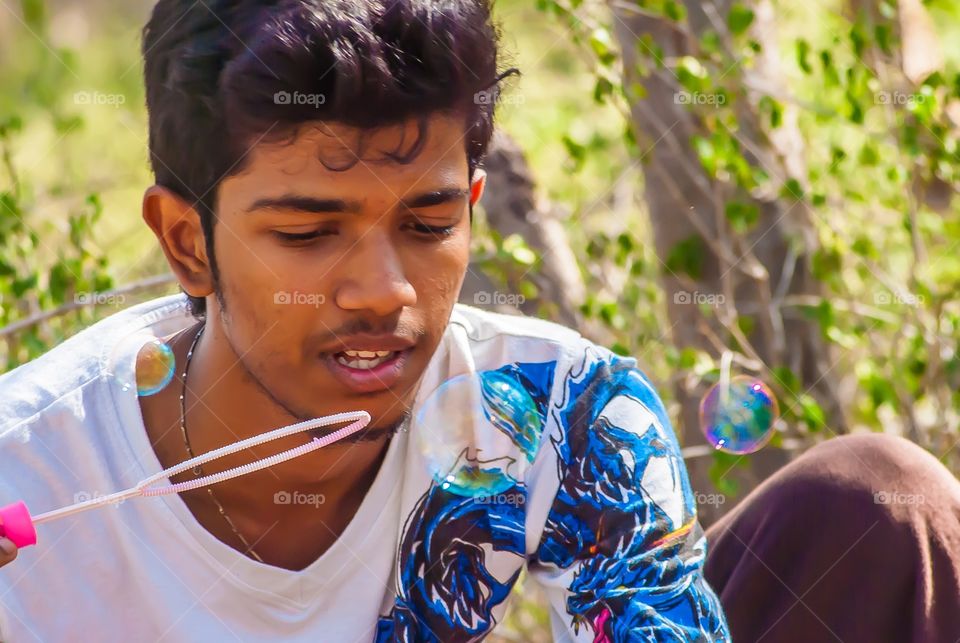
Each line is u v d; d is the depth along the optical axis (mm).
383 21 1708
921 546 2199
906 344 4219
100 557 1921
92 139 6242
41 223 4934
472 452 2035
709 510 4086
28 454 1916
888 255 4500
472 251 4016
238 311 1809
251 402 1910
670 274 4160
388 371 1798
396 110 1703
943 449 3947
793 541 2275
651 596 1930
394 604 2008
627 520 1977
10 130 4273
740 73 3934
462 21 1760
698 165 3986
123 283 4465
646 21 3992
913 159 3832
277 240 1747
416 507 2010
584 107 5840
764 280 3990
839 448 2352
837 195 4629
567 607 2014
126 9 8172
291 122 1694
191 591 1924
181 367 1993
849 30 3934
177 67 1769
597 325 4301
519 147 4168
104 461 1942
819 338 4184
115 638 1935
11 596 1880
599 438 2031
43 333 3832
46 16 5266
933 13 5281
